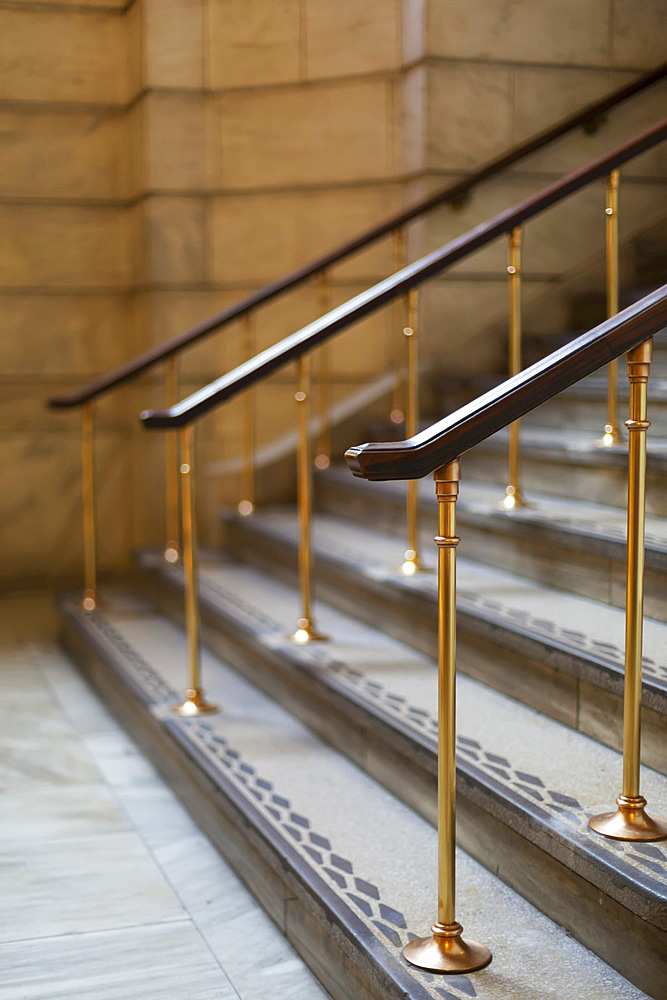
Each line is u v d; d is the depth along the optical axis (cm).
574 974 204
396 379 546
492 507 378
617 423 384
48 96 586
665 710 238
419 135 525
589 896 212
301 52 552
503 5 523
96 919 268
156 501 600
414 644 361
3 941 257
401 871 246
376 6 539
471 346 545
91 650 457
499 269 543
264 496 560
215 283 576
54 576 619
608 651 272
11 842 310
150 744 372
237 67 561
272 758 319
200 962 249
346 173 555
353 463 198
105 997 234
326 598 429
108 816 330
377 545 442
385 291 367
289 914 255
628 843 213
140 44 562
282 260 571
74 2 582
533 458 407
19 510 611
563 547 336
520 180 535
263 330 575
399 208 550
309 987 238
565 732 277
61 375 609
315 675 332
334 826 271
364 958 212
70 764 372
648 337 207
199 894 281
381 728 289
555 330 545
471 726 282
